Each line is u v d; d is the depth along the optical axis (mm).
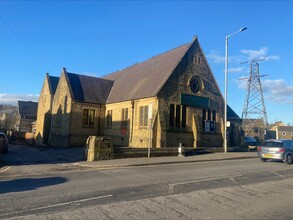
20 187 9625
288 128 90625
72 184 10172
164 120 24016
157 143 23641
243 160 20734
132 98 27094
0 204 7434
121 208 7188
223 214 6926
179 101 25656
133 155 19438
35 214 6590
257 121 54250
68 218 6328
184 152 21672
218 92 29422
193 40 27922
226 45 25344
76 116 30219
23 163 17016
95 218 6363
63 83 33062
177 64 25906
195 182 10898
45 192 8852
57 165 15555
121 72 38281
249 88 53750
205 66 28500
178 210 7141
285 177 12906
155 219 6410
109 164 15859
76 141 30062
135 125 26484
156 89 24797
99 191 9047
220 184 10656
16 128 68125
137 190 9281
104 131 31844
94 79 35094
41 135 39875
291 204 8062
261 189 10008
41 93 42938
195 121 26469
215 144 28422
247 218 6691
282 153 18766
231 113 32562
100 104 31891
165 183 10578
